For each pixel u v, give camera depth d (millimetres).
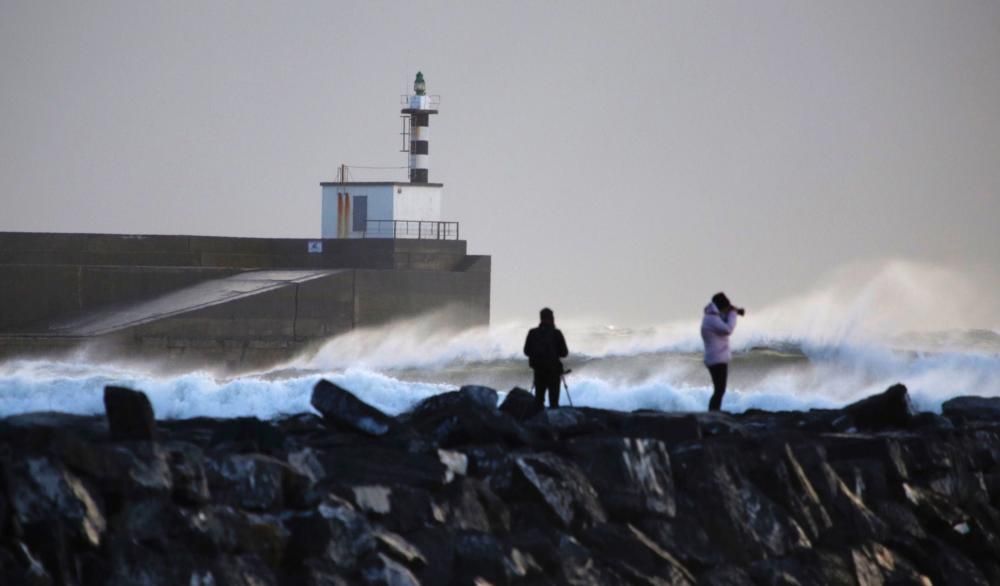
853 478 66500
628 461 58250
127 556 43906
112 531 44875
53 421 63625
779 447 63438
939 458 70625
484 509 54219
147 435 51312
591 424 66438
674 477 60312
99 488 45625
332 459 54719
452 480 54781
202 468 48281
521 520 55125
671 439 64875
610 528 56031
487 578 50406
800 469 63656
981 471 74375
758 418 76688
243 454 51344
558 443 60000
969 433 75125
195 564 44875
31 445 45469
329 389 62812
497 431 61219
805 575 59562
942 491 70188
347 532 48406
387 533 50156
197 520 46156
